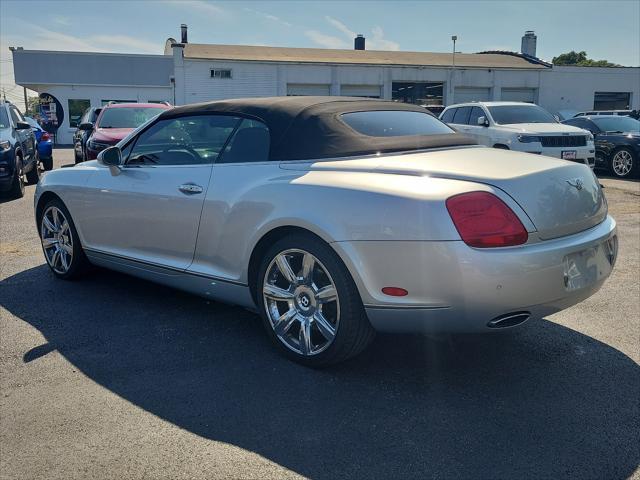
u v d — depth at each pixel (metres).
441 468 2.48
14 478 2.40
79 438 2.69
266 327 3.57
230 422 2.83
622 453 2.58
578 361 3.53
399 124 3.87
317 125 3.54
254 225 3.49
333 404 3.00
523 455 2.57
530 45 44.03
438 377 3.32
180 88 31.42
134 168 4.34
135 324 4.10
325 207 3.16
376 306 3.05
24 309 4.39
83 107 32.94
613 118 14.46
